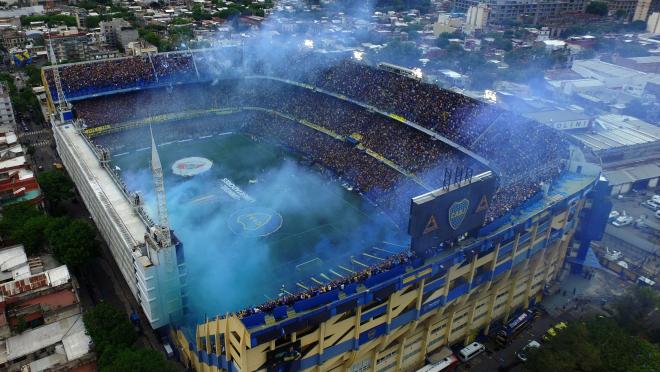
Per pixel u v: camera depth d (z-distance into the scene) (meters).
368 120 174.00
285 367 74.31
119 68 195.75
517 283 106.31
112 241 112.75
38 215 125.06
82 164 130.12
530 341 103.31
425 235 79.25
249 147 187.88
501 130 142.62
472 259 89.06
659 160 178.38
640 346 91.56
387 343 86.88
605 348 91.00
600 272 126.56
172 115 196.38
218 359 79.25
